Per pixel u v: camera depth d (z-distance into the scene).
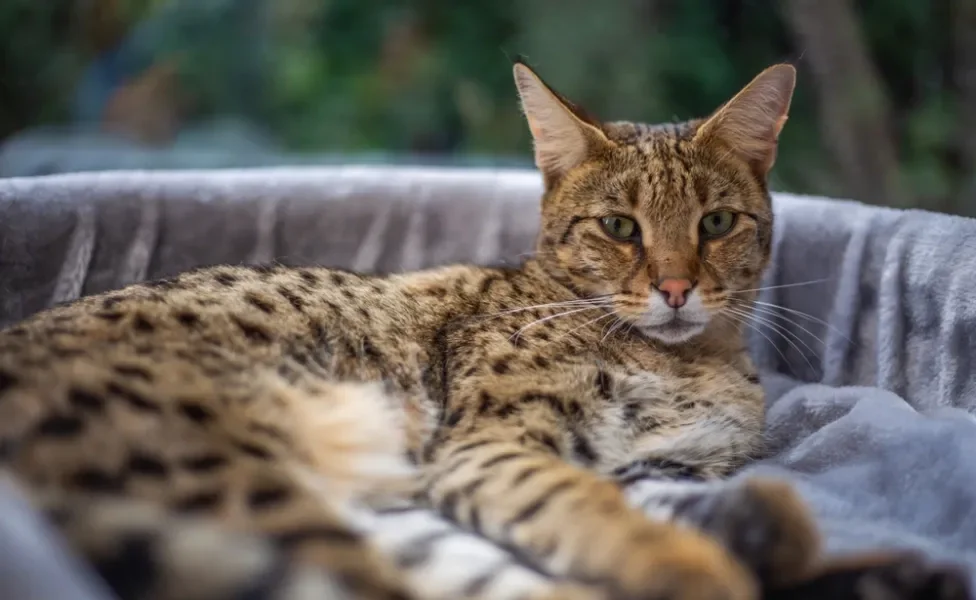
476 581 0.48
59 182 0.73
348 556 0.44
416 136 1.16
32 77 1.19
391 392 0.58
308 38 1.16
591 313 0.62
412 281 0.62
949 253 0.67
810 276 0.73
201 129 1.22
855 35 0.98
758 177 0.64
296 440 0.51
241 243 0.76
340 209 0.77
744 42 1.05
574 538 0.50
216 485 0.46
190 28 1.21
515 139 1.07
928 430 0.57
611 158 0.63
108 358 0.50
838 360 0.71
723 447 0.60
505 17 1.07
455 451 0.55
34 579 0.38
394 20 1.12
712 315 0.61
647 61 1.01
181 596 0.43
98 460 0.46
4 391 0.47
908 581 0.48
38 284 0.72
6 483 0.42
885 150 0.99
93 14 1.19
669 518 0.53
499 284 0.63
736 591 0.47
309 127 1.20
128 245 0.74
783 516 0.49
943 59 1.03
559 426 0.57
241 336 0.54
